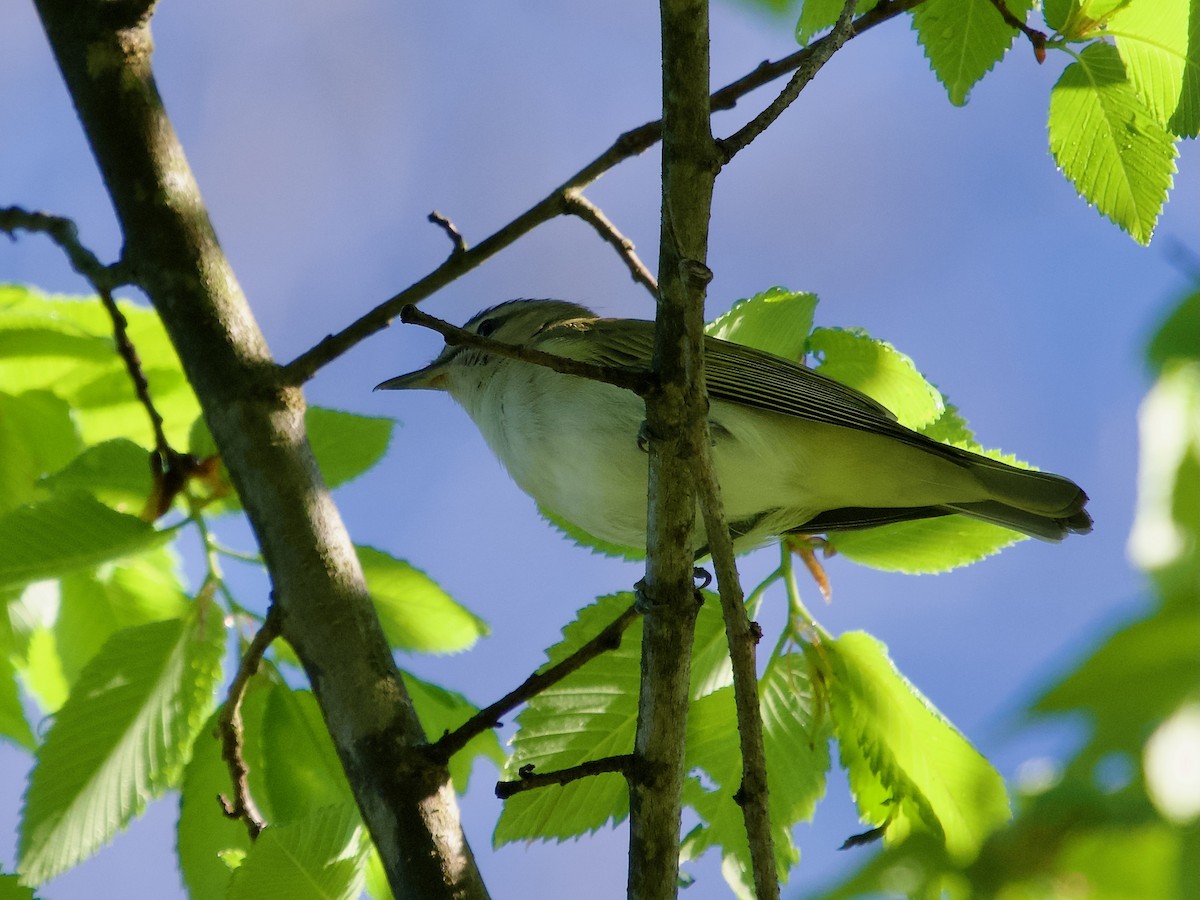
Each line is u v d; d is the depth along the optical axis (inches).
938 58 293.3
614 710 263.6
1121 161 276.1
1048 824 114.5
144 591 315.0
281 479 266.7
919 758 245.0
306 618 257.8
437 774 246.2
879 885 126.3
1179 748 105.3
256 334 280.8
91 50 282.5
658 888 227.8
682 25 208.8
